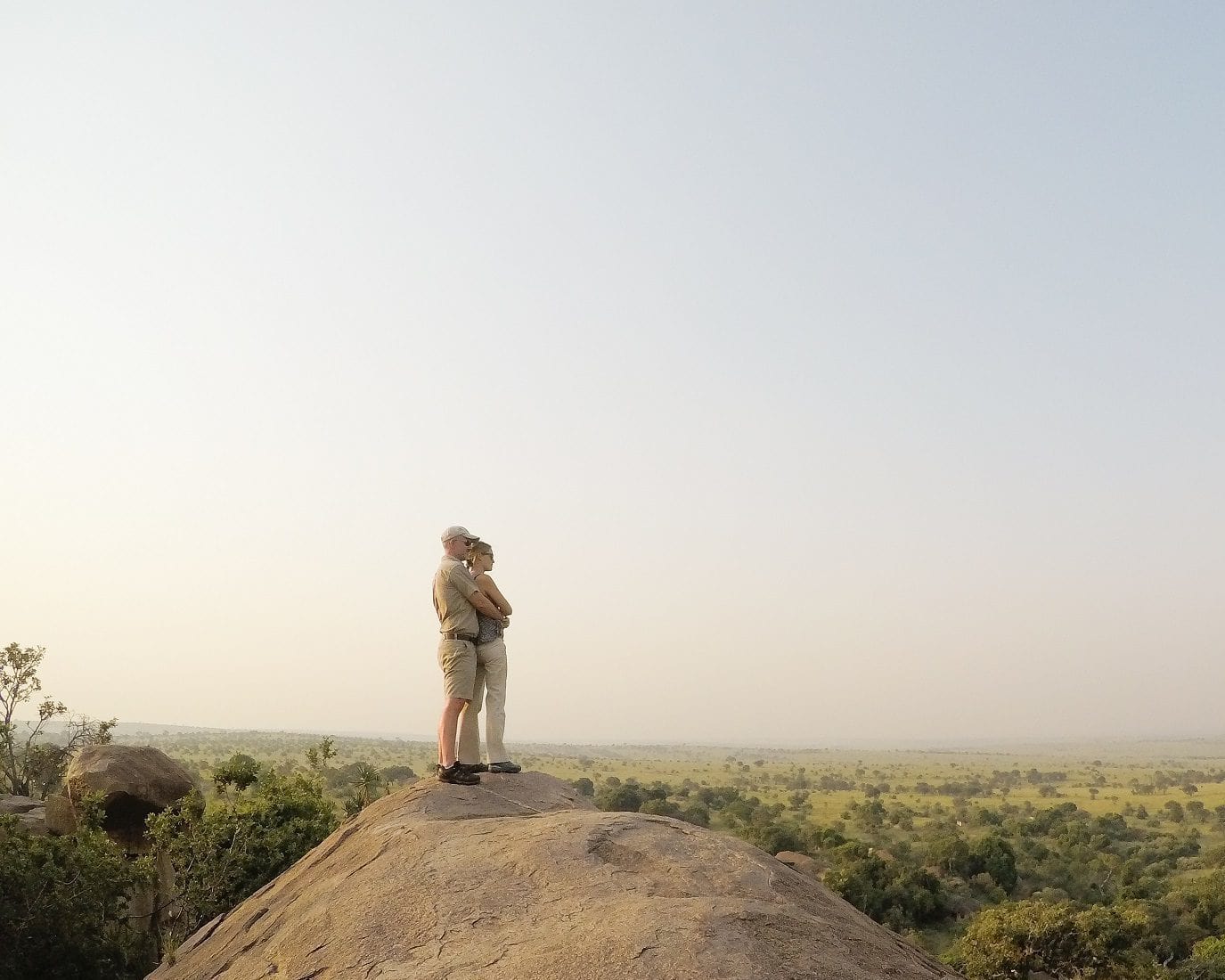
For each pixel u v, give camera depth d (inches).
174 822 631.2
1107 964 1314.0
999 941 1355.8
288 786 720.3
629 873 164.7
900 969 138.3
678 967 119.9
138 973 605.3
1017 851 2763.3
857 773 7445.9
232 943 235.6
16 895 557.9
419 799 267.4
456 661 305.1
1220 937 1717.5
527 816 227.0
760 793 5093.5
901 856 2519.7
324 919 185.9
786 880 163.5
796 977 119.9
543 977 126.1
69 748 1117.1
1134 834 3449.8
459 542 319.6
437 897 170.6
